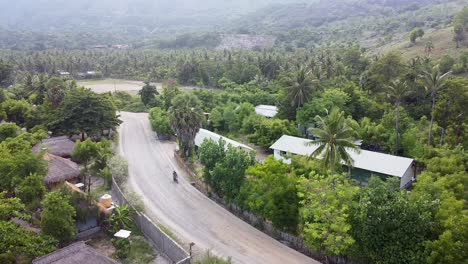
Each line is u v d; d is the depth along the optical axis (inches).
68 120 2918.3
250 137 3088.1
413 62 3917.3
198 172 2432.3
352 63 5002.5
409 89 3289.9
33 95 3821.4
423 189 1557.6
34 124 3078.2
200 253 1590.8
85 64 7298.2
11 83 5610.2
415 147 2541.8
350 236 1423.5
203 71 5762.8
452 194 1528.1
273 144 2758.4
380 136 2807.6
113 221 1710.1
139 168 2608.3
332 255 1530.5
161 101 4566.9
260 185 1796.3
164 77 6476.4
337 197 1518.2
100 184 2257.6
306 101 3312.0
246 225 1877.5
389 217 1342.3
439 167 1913.1
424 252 1273.4
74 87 3762.3
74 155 2402.8
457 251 1209.4
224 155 2117.4
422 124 3043.8
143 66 7086.6
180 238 1728.6
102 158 2381.9
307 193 1605.6
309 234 1499.8
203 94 4128.9
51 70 6505.9
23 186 1662.2
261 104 4146.2
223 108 3735.2
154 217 1919.3
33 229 1572.3
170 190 2256.4
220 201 2113.7
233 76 5310.0
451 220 1267.2
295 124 3257.9
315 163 1998.0
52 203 1491.1
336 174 1704.0
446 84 2650.1
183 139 2704.2
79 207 1659.7
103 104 3100.4
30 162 1786.4
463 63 4114.2
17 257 1359.5
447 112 2506.2
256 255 1622.8
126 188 2203.5
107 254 1552.7
